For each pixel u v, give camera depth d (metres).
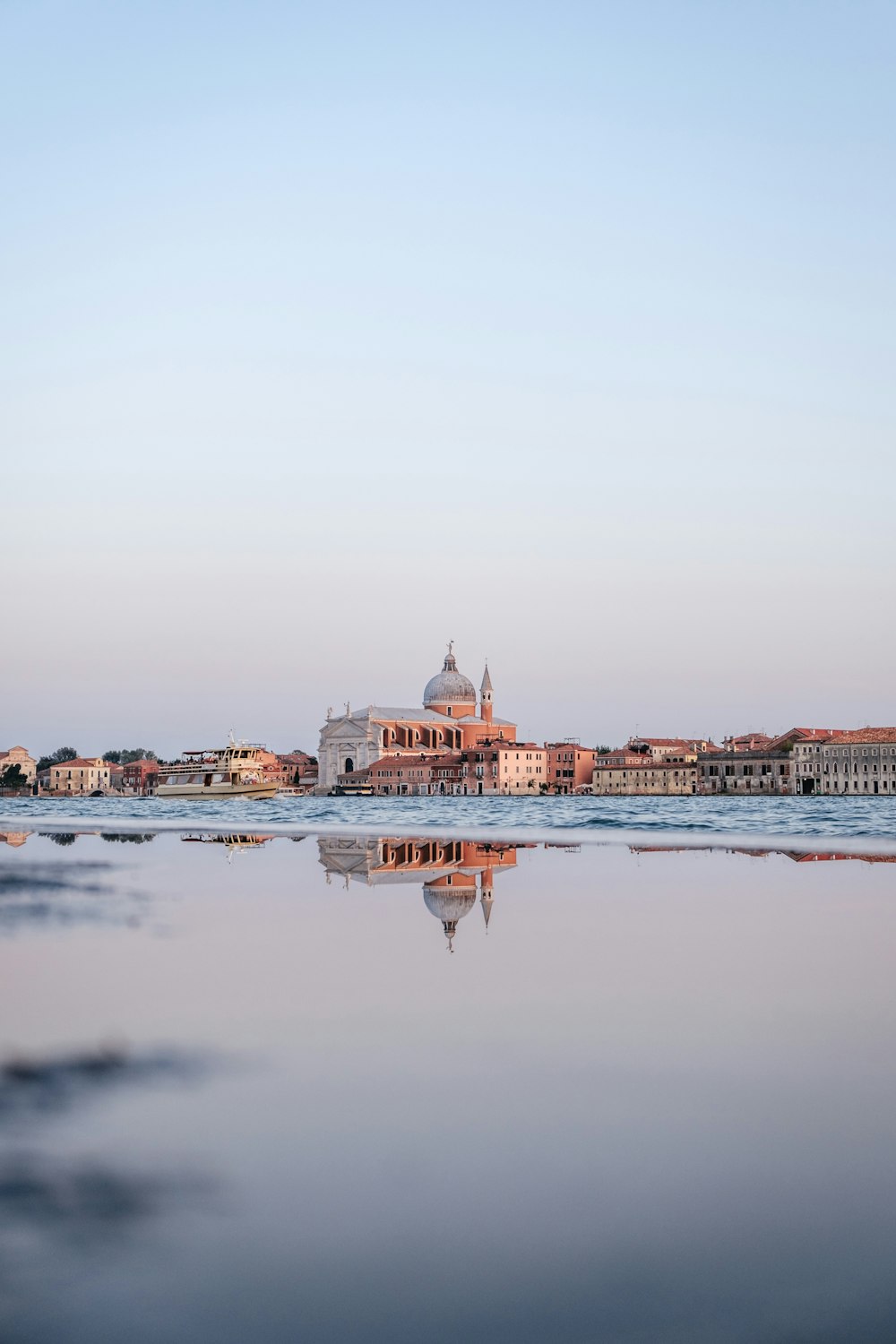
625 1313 8.14
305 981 18.77
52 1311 8.26
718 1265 8.88
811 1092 12.79
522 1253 9.10
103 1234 9.38
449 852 49.81
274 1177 10.45
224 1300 8.40
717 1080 13.22
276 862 43.69
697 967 20.00
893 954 21.28
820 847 53.31
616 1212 9.74
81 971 19.62
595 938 23.45
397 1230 9.45
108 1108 12.20
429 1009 16.73
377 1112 12.12
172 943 22.88
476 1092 12.79
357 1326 8.07
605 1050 14.48
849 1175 10.49
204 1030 15.46
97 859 45.19
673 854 48.50
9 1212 9.73
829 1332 7.92
